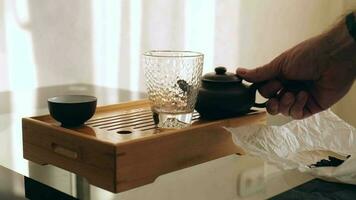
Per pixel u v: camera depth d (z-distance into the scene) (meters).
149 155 0.69
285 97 0.87
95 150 0.67
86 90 1.44
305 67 0.87
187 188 0.70
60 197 0.67
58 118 0.75
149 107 0.95
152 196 0.67
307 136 0.87
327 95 0.90
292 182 0.76
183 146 0.74
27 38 1.40
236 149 0.85
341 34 0.85
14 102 1.24
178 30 1.83
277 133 0.84
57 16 1.46
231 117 0.85
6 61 1.38
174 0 1.79
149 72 0.78
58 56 1.48
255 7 2.05
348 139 0.87
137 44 1.71
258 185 0.74
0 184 0.77
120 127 0.77
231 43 2.02
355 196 0.72
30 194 0.72
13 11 1.36
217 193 0.69
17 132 0.97
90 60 1.57
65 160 0.73
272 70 0.87
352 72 0.89
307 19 2.23
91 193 0.67
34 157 0.79
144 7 1.70
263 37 2.12
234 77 0.84
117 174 0.65
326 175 0.77
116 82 1.66
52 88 1.45
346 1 2.10
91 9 1.54
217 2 1.94
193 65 0.78
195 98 0.80
